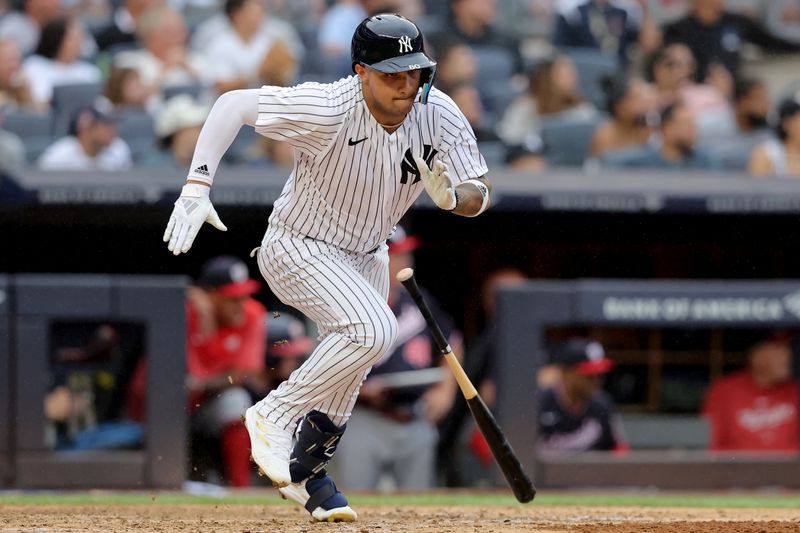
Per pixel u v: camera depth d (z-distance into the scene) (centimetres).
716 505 2142
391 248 2722
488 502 2205
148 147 3425
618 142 3681
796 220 3259
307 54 3950
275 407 1439
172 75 3722
